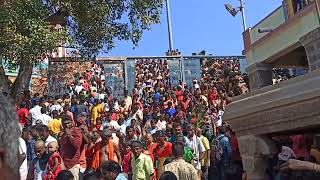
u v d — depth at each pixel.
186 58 21.97
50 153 7.18
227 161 8.43
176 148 6.22
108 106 16.72
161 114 15.74
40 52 11.63
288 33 12.29
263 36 13.88
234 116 2.61
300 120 2.09
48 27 11.74
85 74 19.95
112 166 5.28
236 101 2.66
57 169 6.95
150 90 20.58
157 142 9.02
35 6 11.73
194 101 18.00
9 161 1.19
